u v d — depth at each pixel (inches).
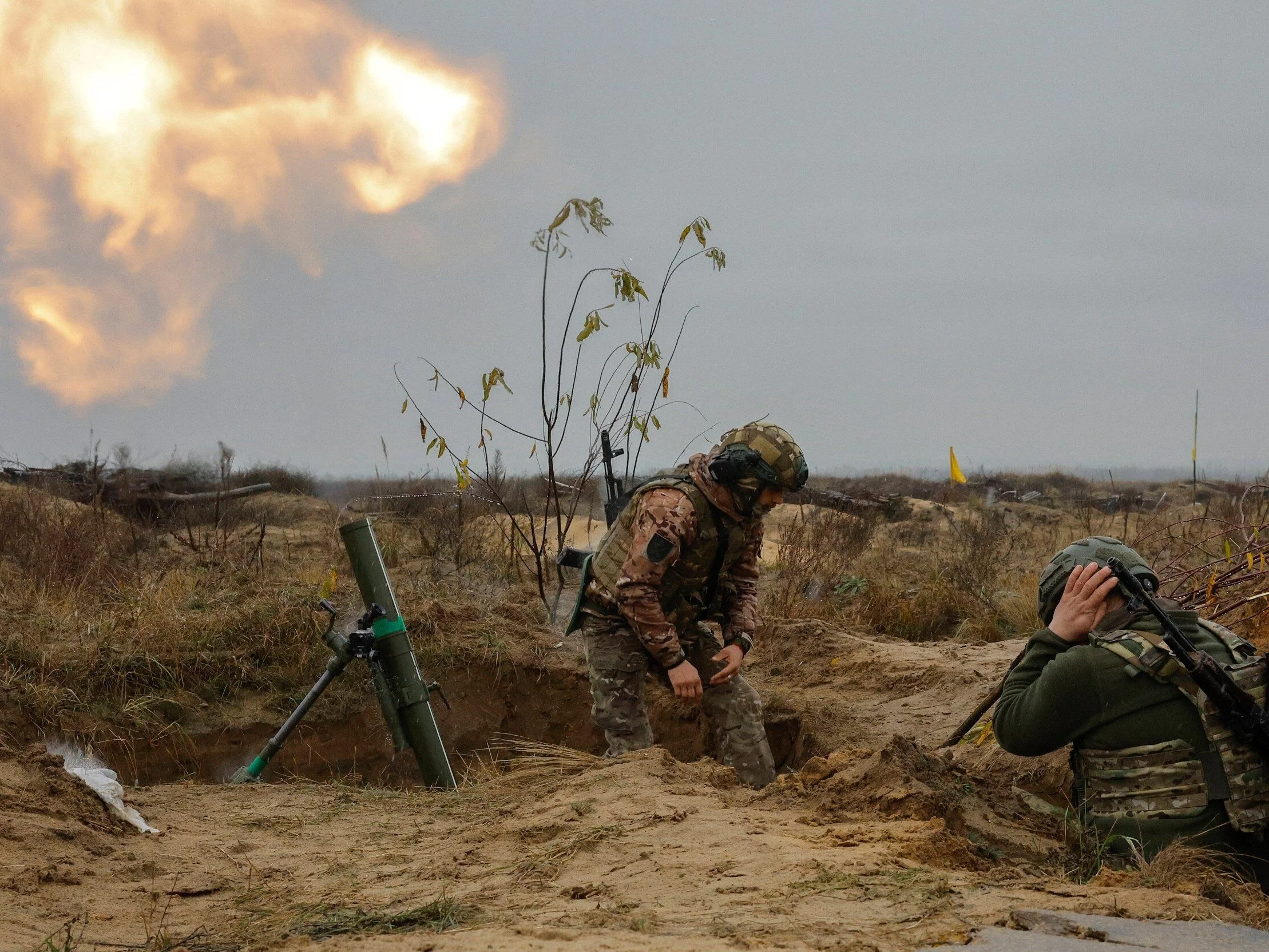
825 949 75.0
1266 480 311.9
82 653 251.9
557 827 128.0
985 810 126.6
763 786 187.2
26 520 354.6
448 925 93.8
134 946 100.3
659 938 80.8
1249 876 109.1
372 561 225.5
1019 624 340.8
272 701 255.8
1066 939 76.0
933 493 991.6
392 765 258.2
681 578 176.2
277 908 111.2
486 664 271.6
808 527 460.8
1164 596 227.0
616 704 185.5
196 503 556.4
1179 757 112.1
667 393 293.0
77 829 137.6
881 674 277.4
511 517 342.0
